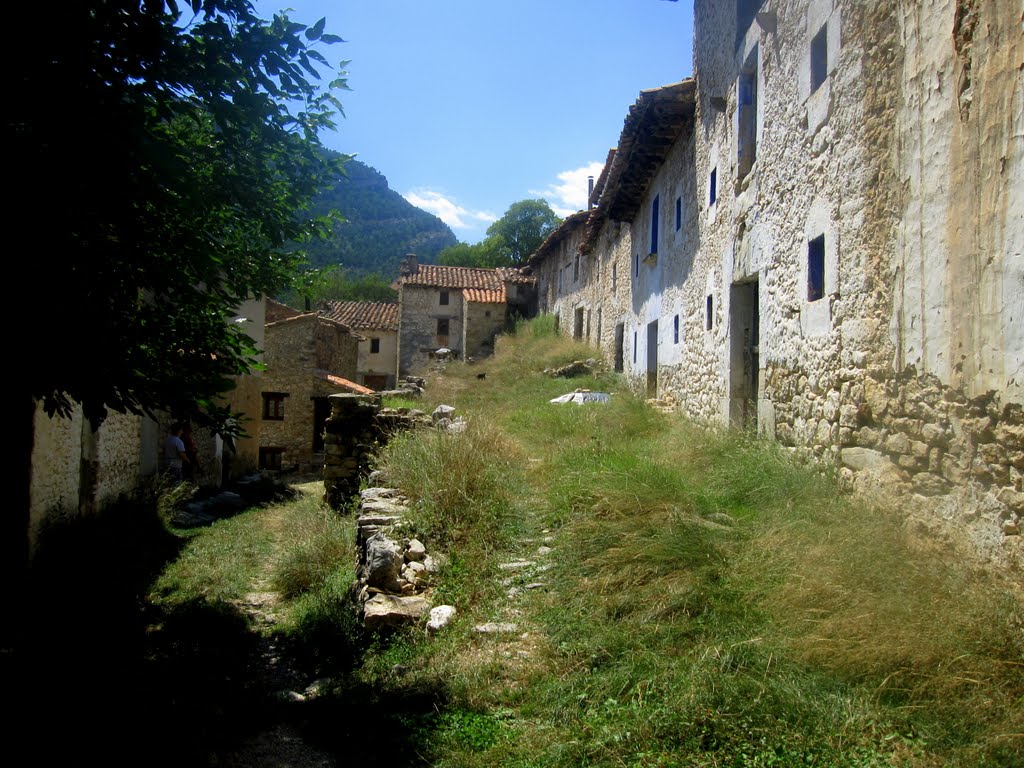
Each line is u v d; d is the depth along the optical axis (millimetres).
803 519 4473
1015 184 3115
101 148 2996
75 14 2992
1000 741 2400
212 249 4082
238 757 3188
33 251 3102
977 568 3391
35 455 6484
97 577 6398
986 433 3354
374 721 3277
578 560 4582
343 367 27219
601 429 8820
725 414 8328
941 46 3746
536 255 29781
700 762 2531
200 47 3723
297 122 4879
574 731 2859
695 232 10133
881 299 4465
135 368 4023
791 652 3109
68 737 3385
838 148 5148
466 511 5613
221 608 5578
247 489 13516
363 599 4617
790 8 6297
